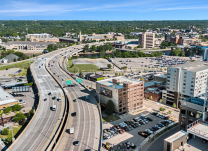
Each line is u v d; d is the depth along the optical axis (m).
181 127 115.31
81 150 106.56
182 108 112.81
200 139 83.81
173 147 76.94
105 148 123.88
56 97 193.62
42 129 132.00
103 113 175.25
